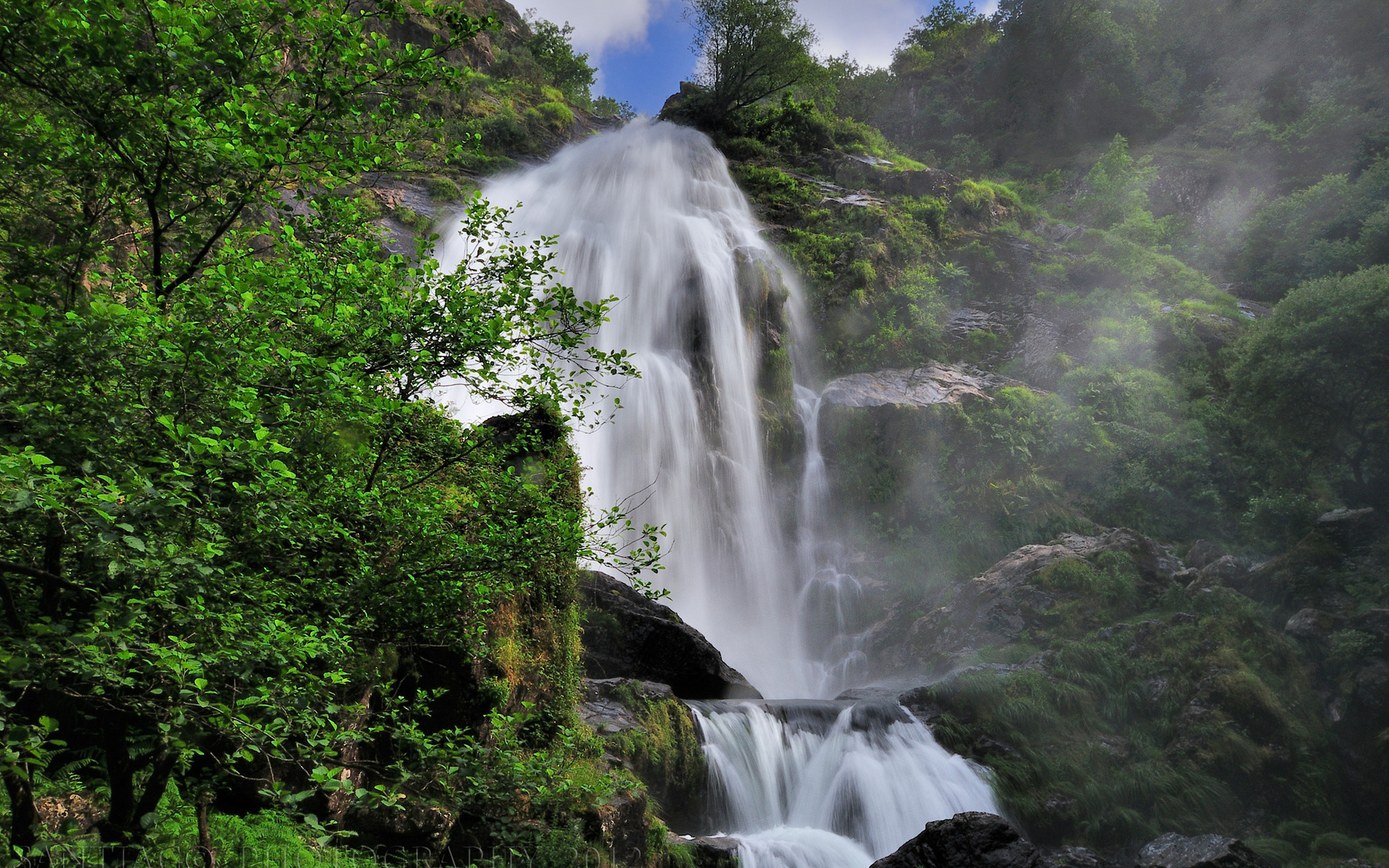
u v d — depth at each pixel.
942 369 42.44
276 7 7.02
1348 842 19.59
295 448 6.69
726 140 56.75
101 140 6.80
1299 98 77.94
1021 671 23.78
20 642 4.31
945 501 36.06
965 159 83.62
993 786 20.27
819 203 51.09
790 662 32.22
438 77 7.77
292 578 7.16
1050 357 42.75
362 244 8.03
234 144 6.37
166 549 4.61
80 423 4.94
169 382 5.42
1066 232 54.84
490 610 10.66
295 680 5.98
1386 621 22.39
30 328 4.98
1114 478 35.12
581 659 16.94
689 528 34.56
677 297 39.28
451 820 10.34
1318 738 21.56
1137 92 85.38
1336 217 54.38
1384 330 26.25
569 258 40.75
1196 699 22.53
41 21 5.89
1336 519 26.27
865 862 17.03
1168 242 60.75
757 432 38.41
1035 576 28.27
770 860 15.84
